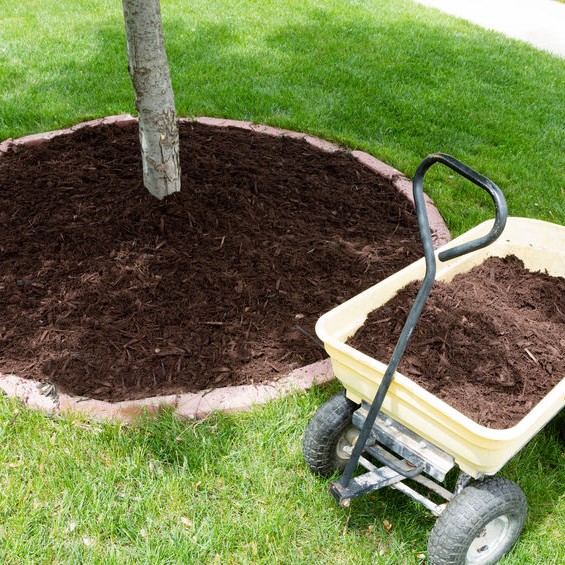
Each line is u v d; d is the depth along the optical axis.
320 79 4.40
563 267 2.16
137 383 2.07
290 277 2.48
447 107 4.18
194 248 2.53
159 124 2.47
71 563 1.62
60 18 5.33
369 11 5.98
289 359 2.18
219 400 2.01
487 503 1.54
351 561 1.68
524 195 3.26
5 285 2.39
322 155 3.31
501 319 1.91
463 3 6.84
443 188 3.22
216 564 1.64
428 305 1.92
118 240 2.53
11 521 1.69
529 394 1.69
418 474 1.68
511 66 5.02
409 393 1.49
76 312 2.30
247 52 4.79
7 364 2.12
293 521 1.75
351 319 1.84
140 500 1.76
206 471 1.84
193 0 5.86
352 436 1.81
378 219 2.89
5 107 3.78
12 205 2.72
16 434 1.91
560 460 1.96
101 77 4.28
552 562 1.70
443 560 1.56
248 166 2.99
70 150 3.16
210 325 2.28
